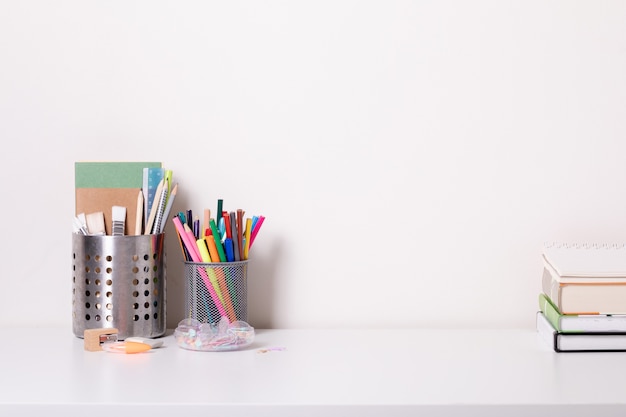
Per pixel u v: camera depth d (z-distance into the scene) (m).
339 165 1.45
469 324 1.46
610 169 1.45
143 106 1.46
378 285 1.46
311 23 1.45
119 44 1.45
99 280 1.30
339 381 1.04
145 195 1.35
